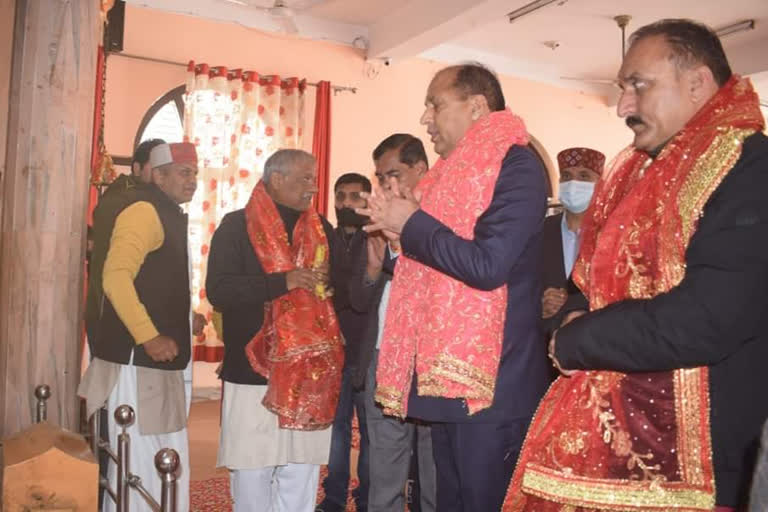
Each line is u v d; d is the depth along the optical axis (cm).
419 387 163
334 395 266
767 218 116
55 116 273
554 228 295
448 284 164
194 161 277
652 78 134
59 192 274
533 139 880
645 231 131
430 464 260
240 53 712
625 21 702
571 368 132
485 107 181
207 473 420
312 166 275
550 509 138
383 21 747
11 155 271
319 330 261
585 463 130
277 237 265
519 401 169
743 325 116
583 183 284
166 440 269
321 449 269
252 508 262
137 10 664
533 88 878
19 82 271
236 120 696
